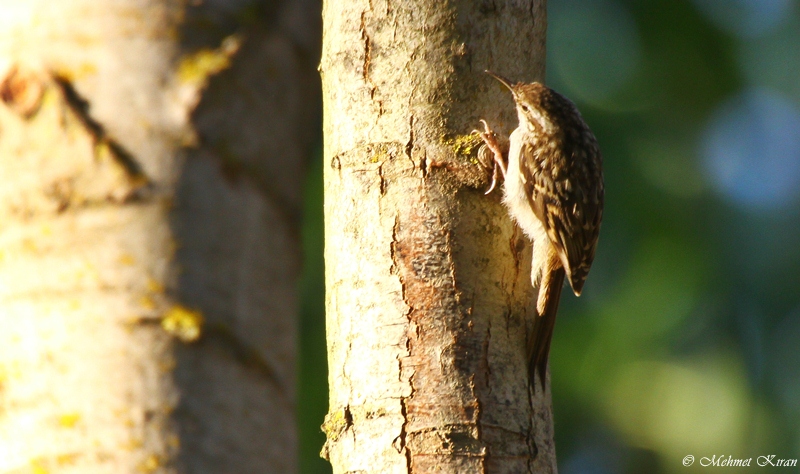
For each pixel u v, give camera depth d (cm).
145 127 674
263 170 709
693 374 1112
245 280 675
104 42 691
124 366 619
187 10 715
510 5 605
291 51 761
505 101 598
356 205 571
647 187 1108
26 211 653
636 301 1112
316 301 1029
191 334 635
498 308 559
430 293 548
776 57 1197
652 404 1113
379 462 527
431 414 526
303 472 1005
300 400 1012
